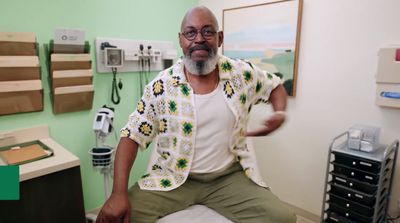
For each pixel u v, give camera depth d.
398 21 1.50
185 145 1.09
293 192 2.14
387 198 1.67
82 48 1.77
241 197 1.08
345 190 1.64
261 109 2.13
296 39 1.90
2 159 1.40
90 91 1.86
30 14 1.63
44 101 1.74
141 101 1.13
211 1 2.45
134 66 2.15
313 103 1.92
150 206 1.04
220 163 1.15
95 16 1.90
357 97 1.71
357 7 1.64
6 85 1.53
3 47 1.49
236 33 2.27
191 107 1.07
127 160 1.06
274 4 1.98
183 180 1.11
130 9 2.07
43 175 1.30
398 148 1.59
